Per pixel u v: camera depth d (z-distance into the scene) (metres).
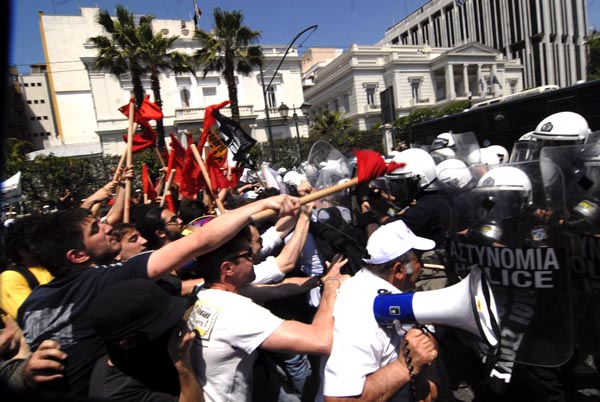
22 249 2.18
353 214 2.82
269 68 32.50
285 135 33.22
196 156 3.00
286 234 2.72
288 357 2.40
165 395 1.41
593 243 2.17
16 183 7.00
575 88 7.27
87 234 1.72
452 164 3.58
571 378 2.28
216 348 1.51
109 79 28.41
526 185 1.96
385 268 1.80
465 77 39.78
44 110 46.12
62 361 1.43
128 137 2.97
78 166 17.52
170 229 2.65
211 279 1.64
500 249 2.01
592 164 2.20
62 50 38.75
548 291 1.92
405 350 1.55
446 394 2.01
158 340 1.42
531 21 48.78
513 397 2.24
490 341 1.42
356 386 1.53
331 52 54.66
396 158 3.10
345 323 1.63
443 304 1.47
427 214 2.79
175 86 29.83
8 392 1.38
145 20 20.58
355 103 38.97
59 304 1.54
